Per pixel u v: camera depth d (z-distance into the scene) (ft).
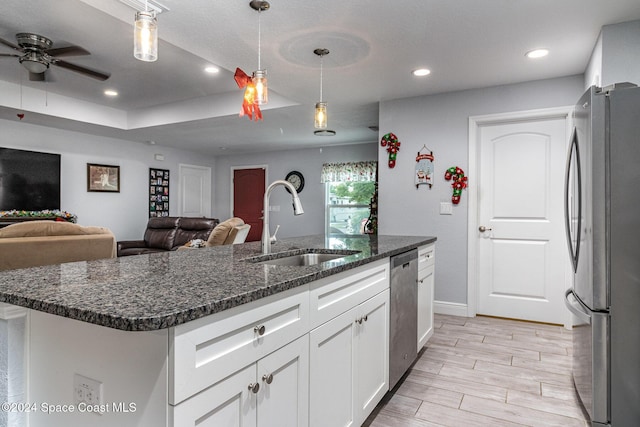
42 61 9.98
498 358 8.83
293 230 24.67
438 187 12.69
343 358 5.16
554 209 11.43
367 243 8.17
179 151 24.73
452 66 10.27
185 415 2.77
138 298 3.12
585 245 6.07
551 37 8.55
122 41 10.26
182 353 2.74
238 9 7.39
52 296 3.21
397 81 11.46
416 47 9.09
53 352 3.45
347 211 23.16
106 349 3.07
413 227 13.07
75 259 8.34
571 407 6.66
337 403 5.00
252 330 3.45
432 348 9.48
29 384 3.63
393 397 7.03
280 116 15.71
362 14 7.59
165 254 6.30
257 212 25.98
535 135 11.67
